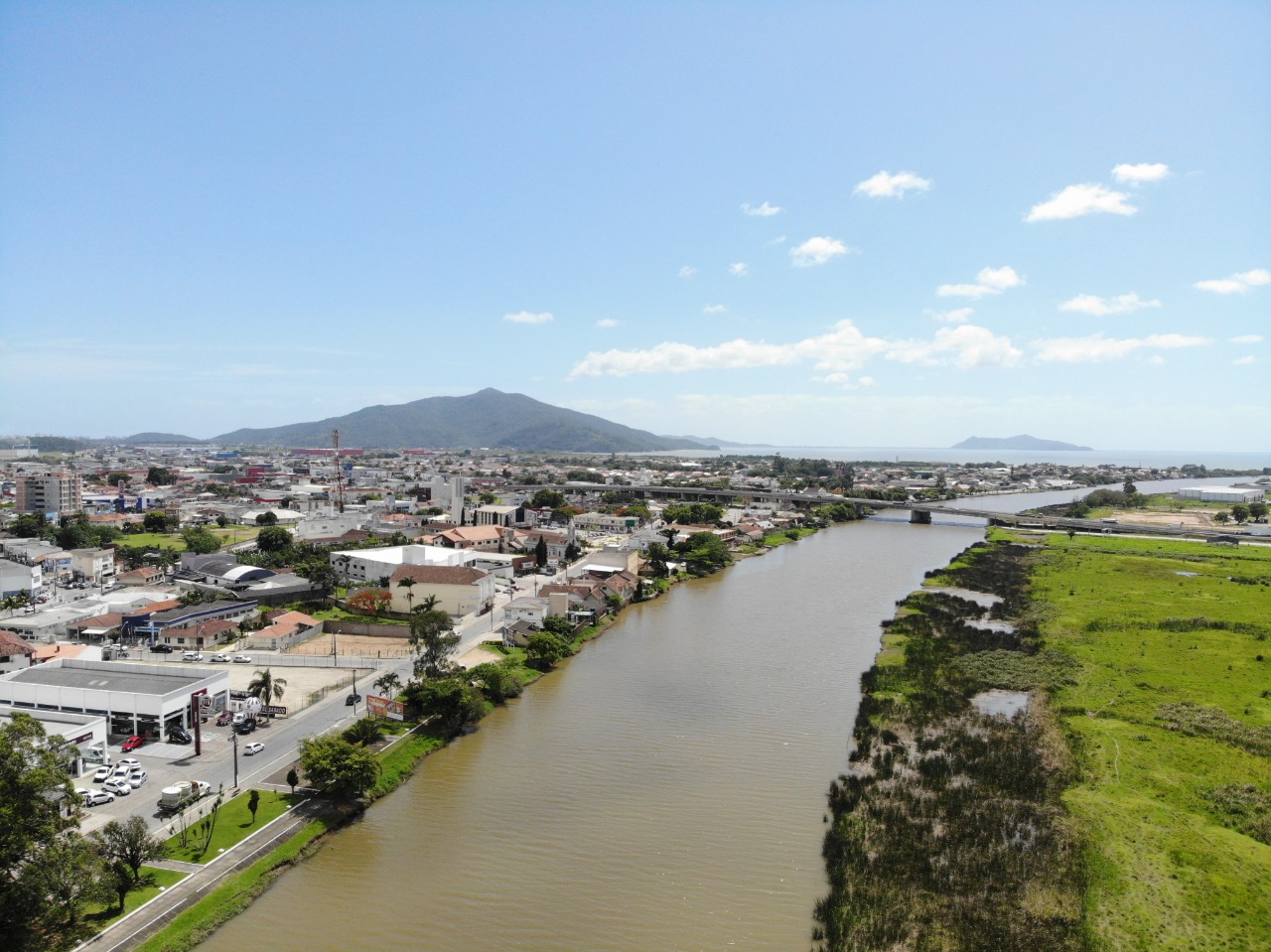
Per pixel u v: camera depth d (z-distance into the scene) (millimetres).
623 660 120625
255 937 54062
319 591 154875
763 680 110625
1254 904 56750
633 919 56531
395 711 89812
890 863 62344
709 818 71125
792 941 54406
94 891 51938
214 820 66688
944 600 163125
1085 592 172000
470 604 147000
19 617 127188
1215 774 78125
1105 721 92875
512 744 87938
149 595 146625
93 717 81750
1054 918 55406
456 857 64625
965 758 82188
